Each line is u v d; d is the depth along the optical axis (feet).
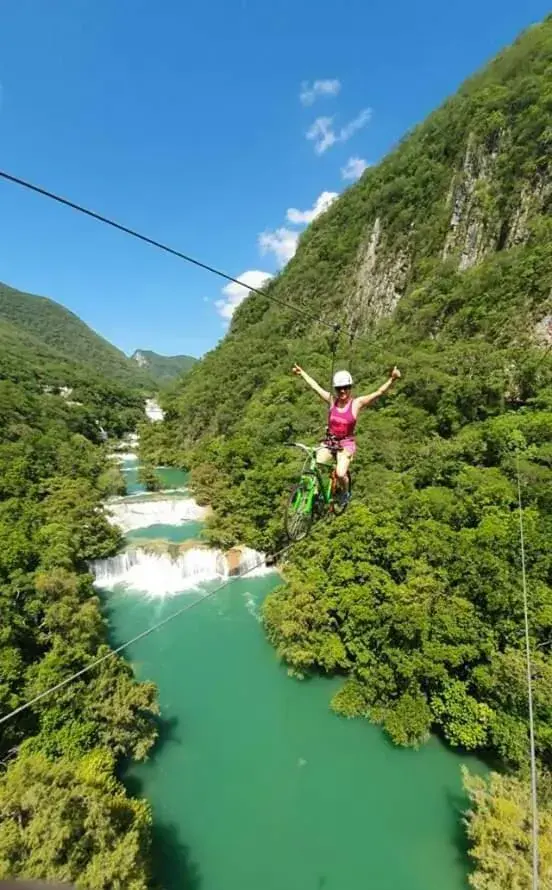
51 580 90.79
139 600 128.57
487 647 76.28
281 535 152.66
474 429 159.63
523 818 52.85
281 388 280.51
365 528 107.76
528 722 66.64
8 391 325.42
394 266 313.73
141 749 73.15
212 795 70.59
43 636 80.64
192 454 293.84
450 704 73.56
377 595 90.89
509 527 94.73
